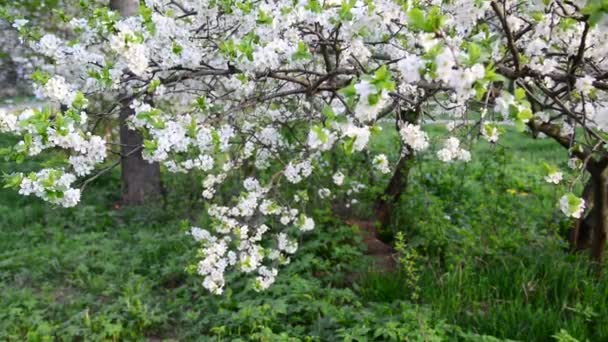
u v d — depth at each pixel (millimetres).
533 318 3705
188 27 3527
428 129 7352
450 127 4164
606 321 3719
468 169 7504
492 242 4816
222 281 3578
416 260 4785
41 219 6293
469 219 5645
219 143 3176
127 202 6969
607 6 1979
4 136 8938
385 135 7770
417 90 3803
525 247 4750
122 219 6422
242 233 3646
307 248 5039
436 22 1967
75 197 2736
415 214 5531
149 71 3264
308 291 4254
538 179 7469
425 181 6734
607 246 4758
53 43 3385
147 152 2953
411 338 3518
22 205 6746
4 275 4852
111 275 4910
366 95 1996
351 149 2238
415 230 5398
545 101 3430
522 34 3107
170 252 5352
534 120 3549
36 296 4484
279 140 4180
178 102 6129
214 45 3691
